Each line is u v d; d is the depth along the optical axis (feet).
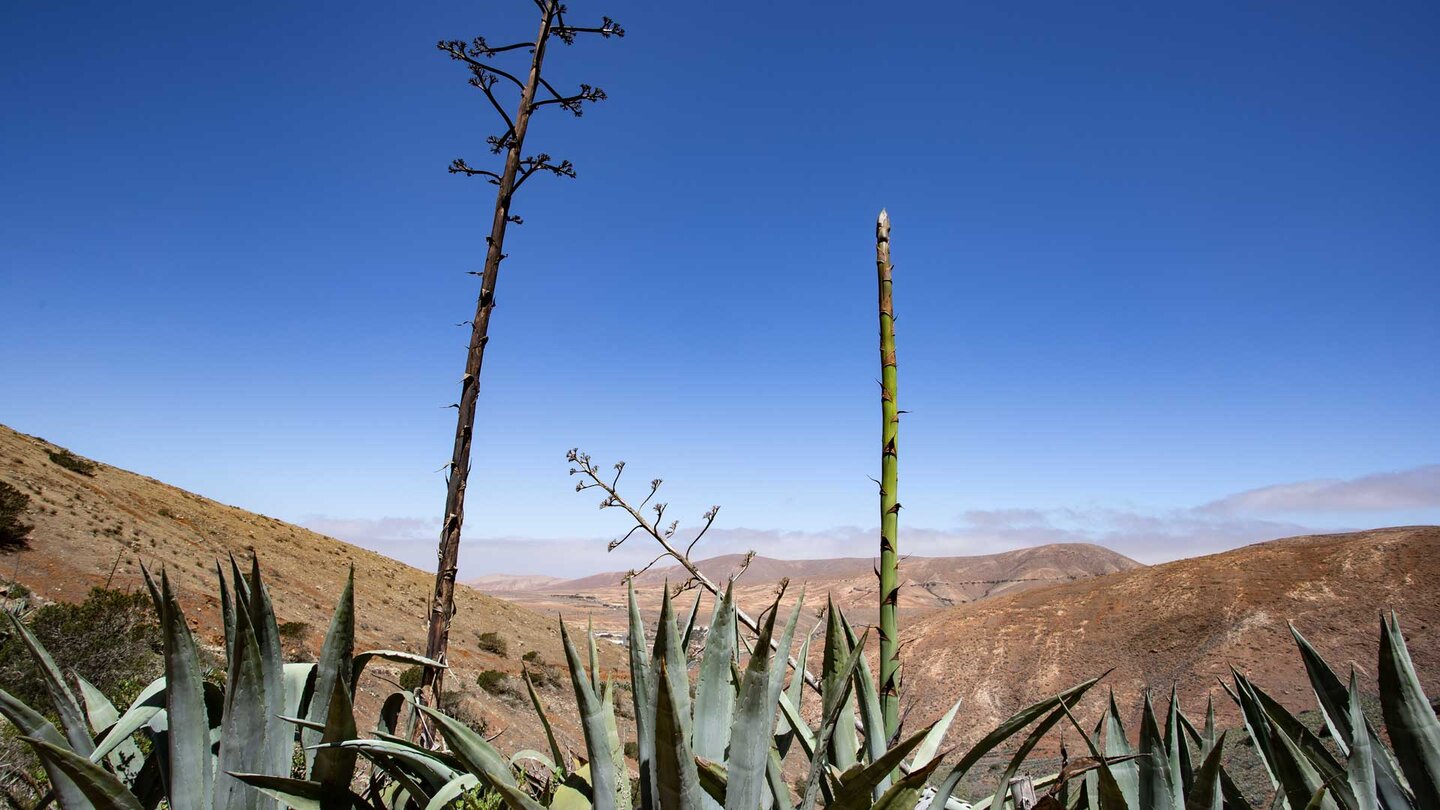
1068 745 126.11
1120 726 9.82
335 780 8.48
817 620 10.36
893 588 9.00
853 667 7.81
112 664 40.24
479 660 128.88
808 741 8.71
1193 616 221.66
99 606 42.19
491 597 240.12
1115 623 237.25
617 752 8.80
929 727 6.56
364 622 130.93
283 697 9.18
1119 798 7.48
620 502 14.10
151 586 8.34
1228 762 48.16
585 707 8.24
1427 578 195.11
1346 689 9.16
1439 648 160.45
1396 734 8.70
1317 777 8.82
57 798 7.88
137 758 10.02
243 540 169.68
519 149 18.42
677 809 6.82
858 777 6.89
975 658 243.60
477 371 17.12
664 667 6.72
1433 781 8.39
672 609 7.81
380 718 10.25
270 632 9.11
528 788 10.62
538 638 197.06
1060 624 248.52
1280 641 191.52
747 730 7.36
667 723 6.58
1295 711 153.58
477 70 18.42
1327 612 199.72
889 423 9.12
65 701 8.59
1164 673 198.70
